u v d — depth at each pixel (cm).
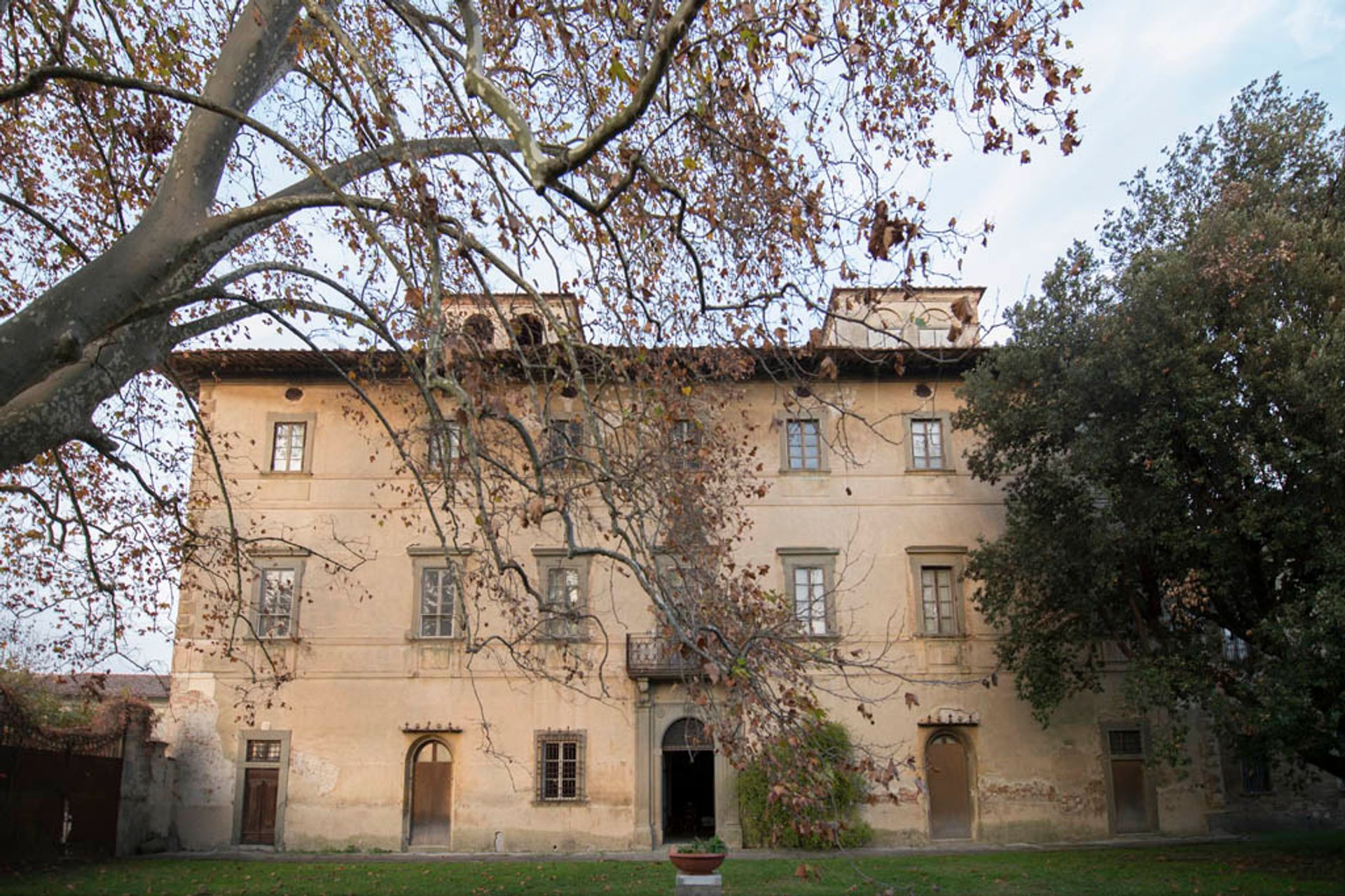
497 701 2495
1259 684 1816
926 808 2434
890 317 2638
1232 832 2477
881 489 2620
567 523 822
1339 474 1733
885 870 1852
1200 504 1986
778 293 964
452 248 1091
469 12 934
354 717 2494
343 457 2627
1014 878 1727
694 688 861
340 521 2592
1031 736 2495
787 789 745
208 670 2522
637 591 2538
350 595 2558
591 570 2552
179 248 938
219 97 1013
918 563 2578
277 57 1115
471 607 2538
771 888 1628
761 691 795
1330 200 1983
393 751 2475
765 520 2591
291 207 973
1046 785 2470
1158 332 1884
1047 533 2203
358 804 2445
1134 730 2516
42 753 2055
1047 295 2158
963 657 2523
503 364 1249
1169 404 1927
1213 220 1872
